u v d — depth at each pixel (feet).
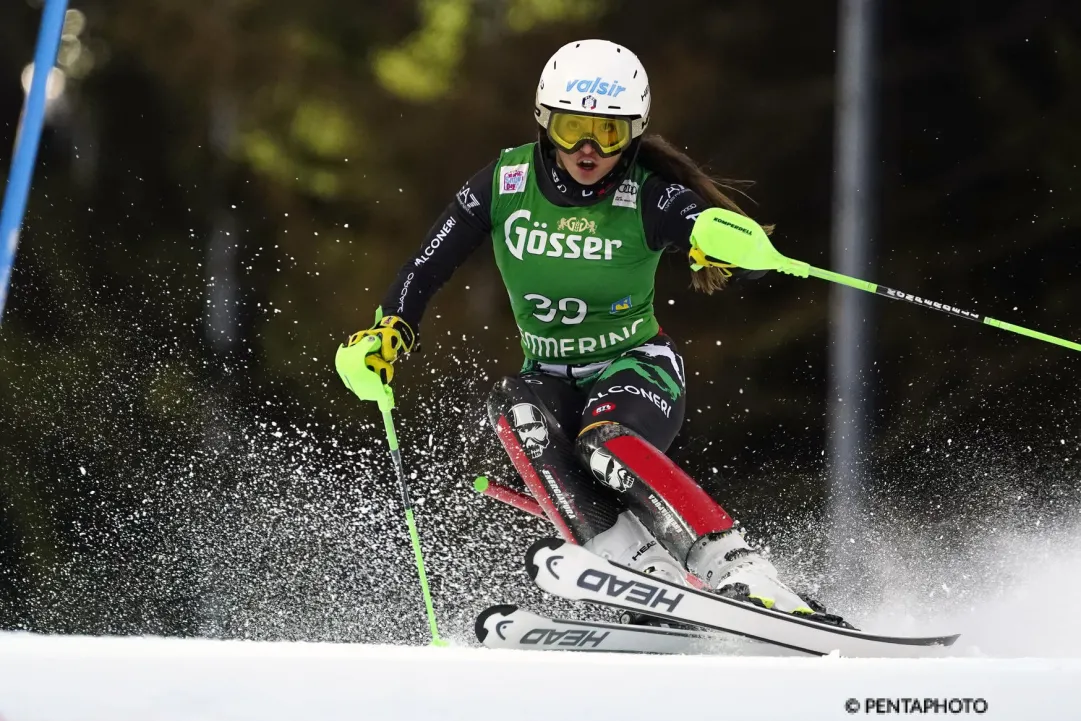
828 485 107.55
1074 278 141.28
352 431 116.37
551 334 44.91
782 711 29.53
